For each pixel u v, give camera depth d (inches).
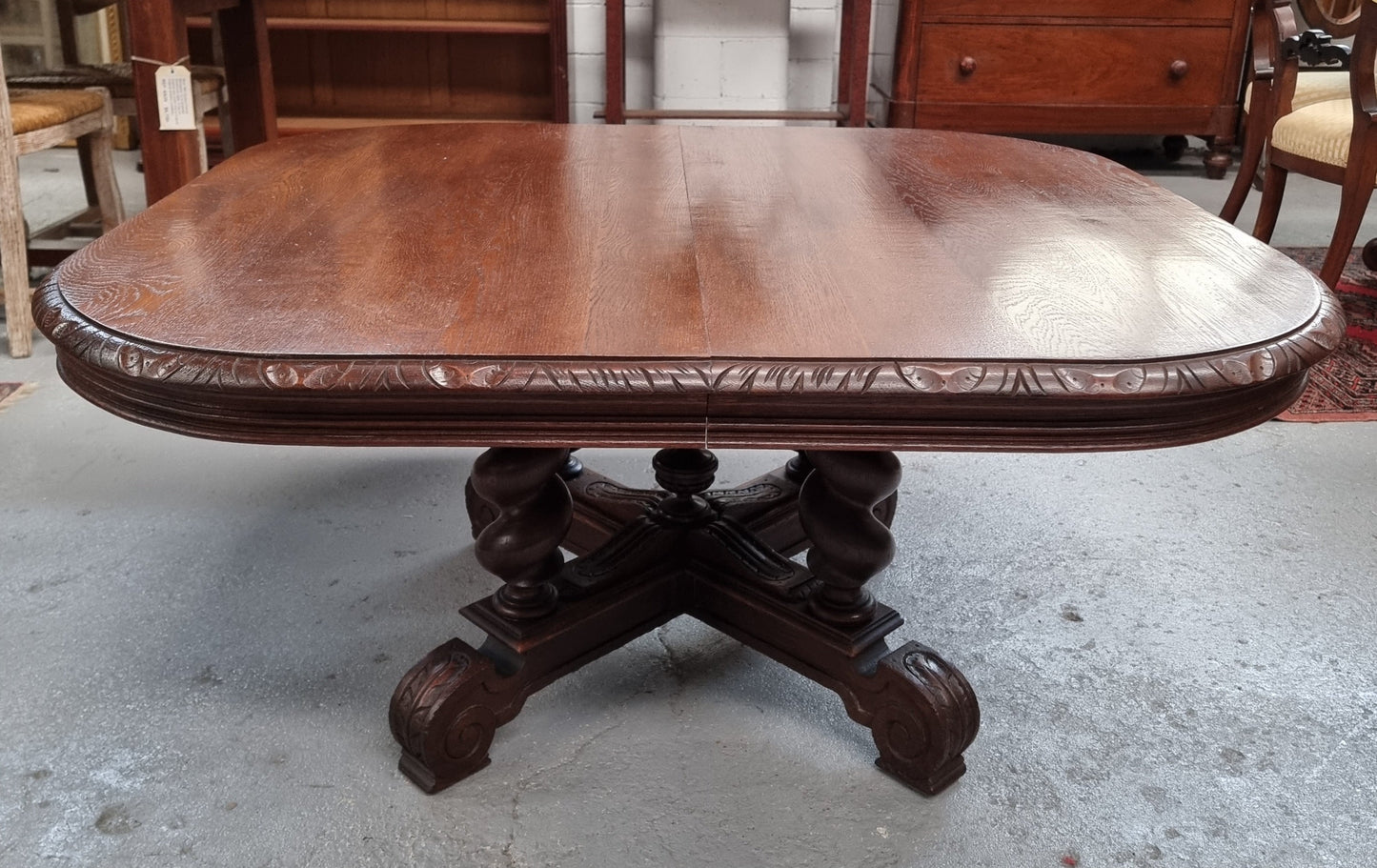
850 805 52.7
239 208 56.8
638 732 57.5
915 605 68.7
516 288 44.9
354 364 37.9
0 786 52.6
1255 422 41.6
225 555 73.2
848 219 56.6
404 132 77.3
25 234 108.2
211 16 162.7
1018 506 81.3
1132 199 62.0
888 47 173.3
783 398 37.9
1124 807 52.7
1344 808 52.7
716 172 66.7
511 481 51.3
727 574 60.2
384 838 50.1
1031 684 61.4
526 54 176.9
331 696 59.7
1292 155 115.8
